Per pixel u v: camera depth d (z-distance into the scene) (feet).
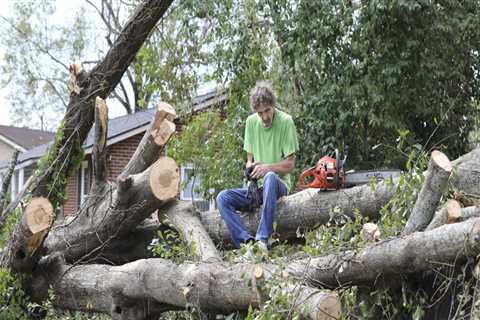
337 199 18.92
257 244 16.02
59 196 22.12
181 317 19.39
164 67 33.47
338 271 14.42
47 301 19.92
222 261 16.75
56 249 21.48
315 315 12.94
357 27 32.65
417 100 33.09
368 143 33.78
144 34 21.62
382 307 14.38
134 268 18.01
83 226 21.12
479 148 18.52
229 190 18.92
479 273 12.78
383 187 18.38
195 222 19.43
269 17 34.01
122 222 20.39
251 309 13.87
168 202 20.27
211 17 33.35
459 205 14.76
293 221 19.38
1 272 19.71
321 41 33.12
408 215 15.98
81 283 19.74
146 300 18.16
